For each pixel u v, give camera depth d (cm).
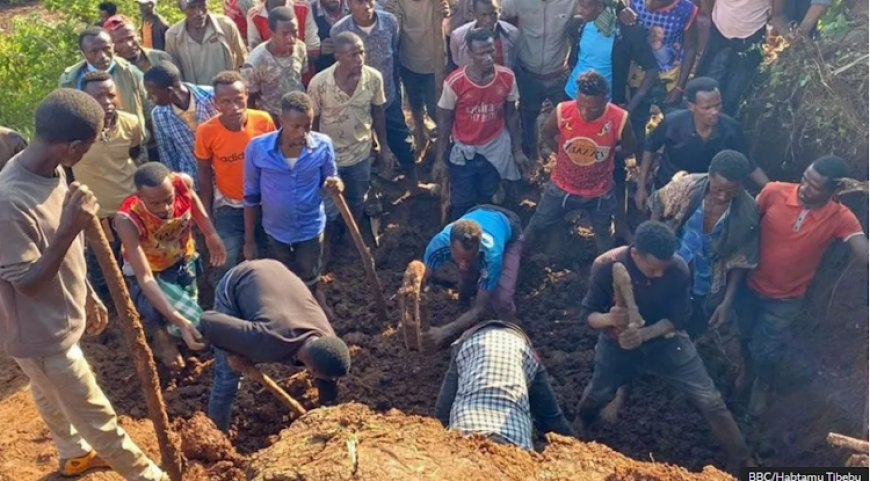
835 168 545
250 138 688
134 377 646
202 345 566
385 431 459
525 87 855
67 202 413
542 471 455
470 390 521
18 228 427
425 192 885
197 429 520
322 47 857
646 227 533
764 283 602
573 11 818
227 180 696
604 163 718
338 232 822
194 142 716
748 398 654
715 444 618
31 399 611
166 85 693
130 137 691
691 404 644
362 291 766
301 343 510
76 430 505
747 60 801
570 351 705
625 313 539
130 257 579
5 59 1048
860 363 609
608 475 455
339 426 462
